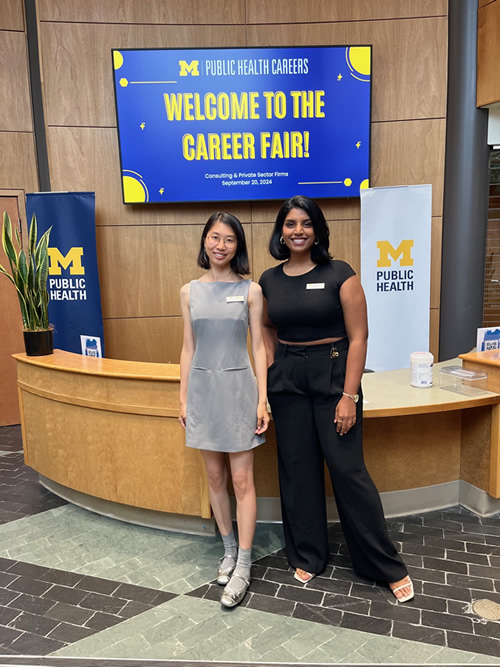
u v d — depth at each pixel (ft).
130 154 13.56
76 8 13.32
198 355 6.66
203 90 13.29
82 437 8.89
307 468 6.84
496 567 7.29
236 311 6.52
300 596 6.73
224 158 13.64
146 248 14.40
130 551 8.00
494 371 8.53
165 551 7.99
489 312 15.01
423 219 13.56
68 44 13.44
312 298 6.28
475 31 13.09
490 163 14.16
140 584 7.12
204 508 8.07
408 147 14.05
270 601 6.64
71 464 9.18
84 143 13.87
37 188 14.52
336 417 6.33
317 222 6.29
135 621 6.32
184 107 13.35
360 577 7.15
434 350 14.85
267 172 13.74
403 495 8.89
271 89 13.33
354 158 13.71
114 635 6.06
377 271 13.78
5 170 14.28
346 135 13.58
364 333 6.34
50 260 13.76
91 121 13.80
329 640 5.88
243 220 14.33
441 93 13.78
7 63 13.91
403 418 8.70
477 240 14.08
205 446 6.59
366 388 8.86
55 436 9.34
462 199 13.91
